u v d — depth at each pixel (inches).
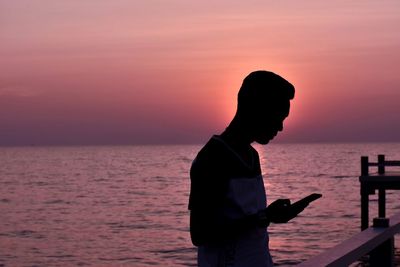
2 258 1091.3
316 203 2025.1
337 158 7362.2
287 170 4446.4
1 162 7849.4
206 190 92.4
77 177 4192.9
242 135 95.3
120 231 1453.0
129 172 4788.4
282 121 97.3
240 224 91.7
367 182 733.3
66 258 1080.2
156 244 1216.8
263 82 93.9
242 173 94.2
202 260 96.3
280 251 1079.0
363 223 731.4
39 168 5880.9
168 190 2893.7
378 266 149.6
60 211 2003.0
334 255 109.8
